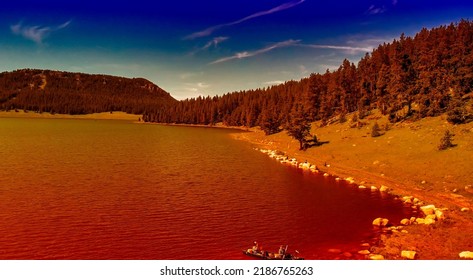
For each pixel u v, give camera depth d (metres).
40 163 80.94
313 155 94.44
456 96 87.00
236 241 37.62
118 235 38.66
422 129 86.06
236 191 58.62
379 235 39.06
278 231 40.69
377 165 74.25
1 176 65.88
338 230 40.91
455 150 67.25
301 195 56.31
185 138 158.12
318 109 149.38
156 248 35.44
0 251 34.03
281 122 169.62
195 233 39.72
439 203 49.47
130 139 148.62
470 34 120.50
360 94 142.25
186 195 55.66
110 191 57.16
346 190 59.47
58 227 40.66
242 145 129.38
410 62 116.75
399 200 53.09
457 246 34.78
